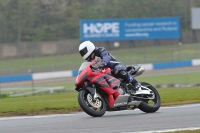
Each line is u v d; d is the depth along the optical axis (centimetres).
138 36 19012
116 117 3256
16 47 19700
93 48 3341
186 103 4166
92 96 3253
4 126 3003
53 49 19800
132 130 2642
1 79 15662
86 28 18800
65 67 16538
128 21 18950
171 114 3334
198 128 2631
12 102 4712
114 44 19875
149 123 2908
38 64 17625
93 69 3300
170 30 19125
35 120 3284
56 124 3014
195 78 12150
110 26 18875
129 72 3534
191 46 19075
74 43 19950
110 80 3328
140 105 3484
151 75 13838
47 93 10081
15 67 17175
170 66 16075
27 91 11156
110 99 3309
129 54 18012
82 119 3228
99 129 2717
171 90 5903
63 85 12688
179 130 2555
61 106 4066
